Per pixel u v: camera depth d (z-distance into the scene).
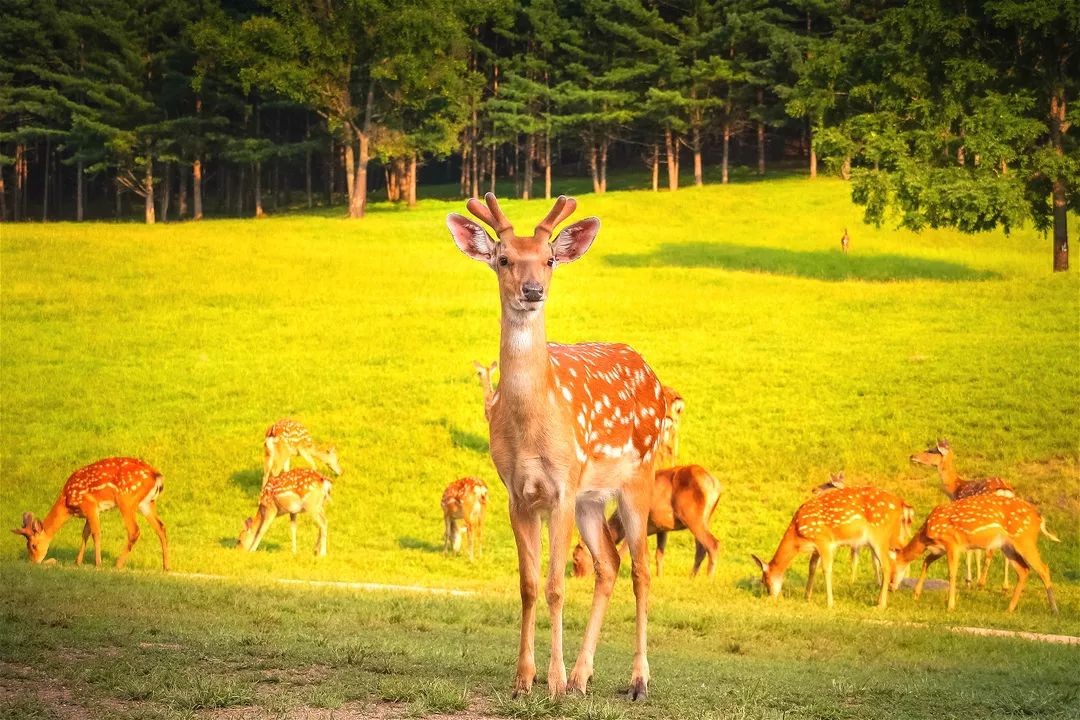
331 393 28.56
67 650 7.16
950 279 46.75
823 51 47.72
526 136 88.06
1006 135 40.34
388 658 7.37
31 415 27.02
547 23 80.88
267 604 10.43
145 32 75.06
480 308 38.78
